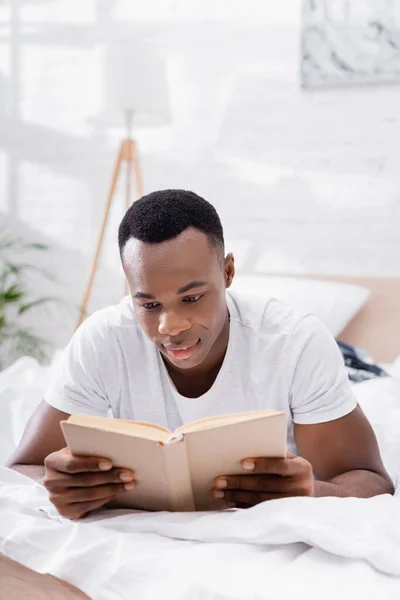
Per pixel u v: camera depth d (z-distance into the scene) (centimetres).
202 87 236
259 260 232
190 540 75
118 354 100
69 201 260
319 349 97
